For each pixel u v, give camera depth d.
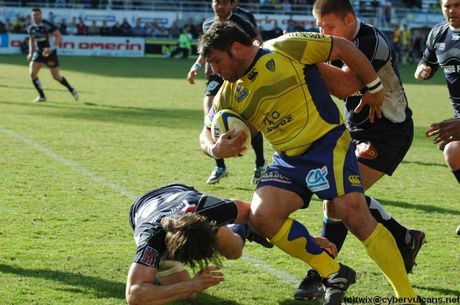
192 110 28.92
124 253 10.58
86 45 67.69
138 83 41.31
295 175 8.37
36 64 30.30
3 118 24.84
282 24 72.25
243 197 14.55
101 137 21.50
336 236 9.54
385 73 9.41
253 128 8.75
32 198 13.86
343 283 8.46
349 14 9.14
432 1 77.12
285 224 8.32
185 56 68.06
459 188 15.84
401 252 9.50
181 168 17.22
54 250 10.63
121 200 13.90
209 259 7.71
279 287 9.40
